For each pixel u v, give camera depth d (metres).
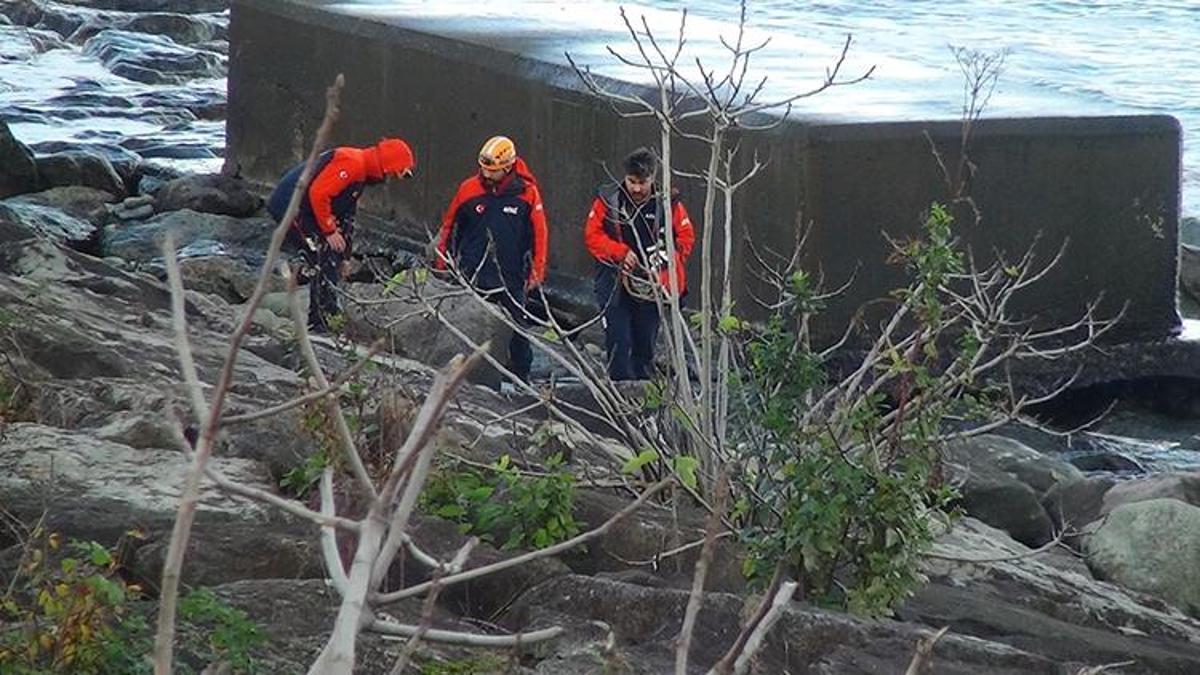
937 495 16.27
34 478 15.17
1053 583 18.62
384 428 15.62
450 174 40.75
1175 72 71.31
